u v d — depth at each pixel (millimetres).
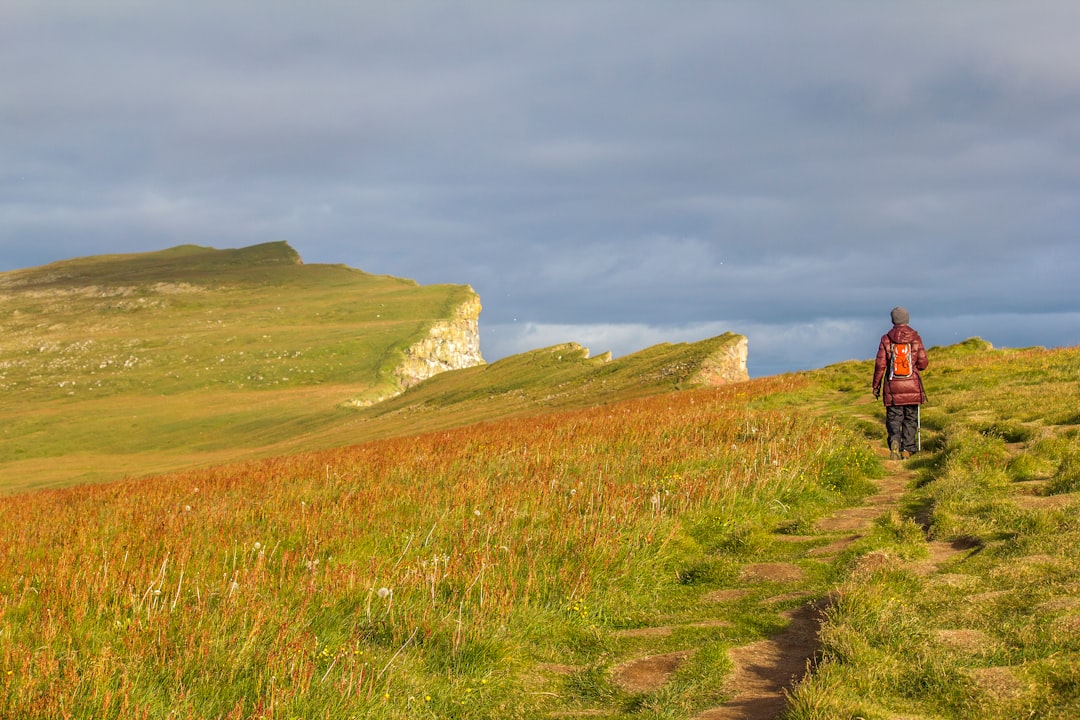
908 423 15359
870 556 8453
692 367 51281
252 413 138875
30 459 119062
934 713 5148
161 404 150375
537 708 6500
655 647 7504
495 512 12086
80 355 188000
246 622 7801
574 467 16125
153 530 12617
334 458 25078
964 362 27375
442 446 23344
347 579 8984
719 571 9461
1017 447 12945
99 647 7395
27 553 11914
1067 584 6656
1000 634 5992
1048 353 27047
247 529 12445
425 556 10320
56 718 5969
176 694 6418
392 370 167375
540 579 9148
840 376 30625
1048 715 4820
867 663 5801
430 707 6566
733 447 15594
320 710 6211
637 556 9789
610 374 64000
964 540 8766
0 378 173250
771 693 6047
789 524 11148
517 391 74812
